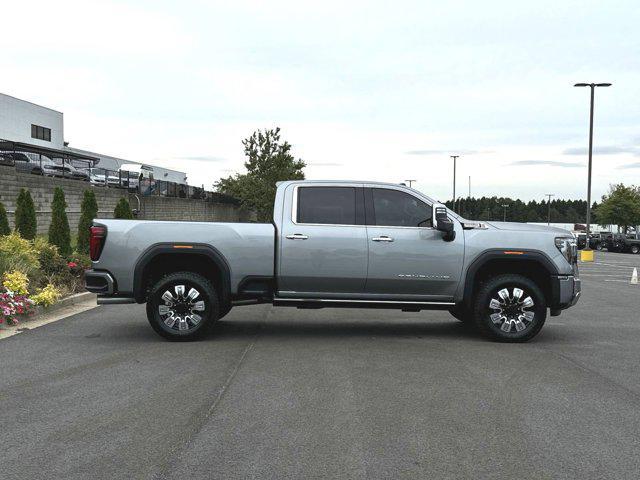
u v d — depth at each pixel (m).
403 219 9.11
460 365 7.51
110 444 4.75
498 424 5.29
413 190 9.18
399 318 11.44
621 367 7.53
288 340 9.05
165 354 7.98
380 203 9.12
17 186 24.02
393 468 4.32
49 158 34.41
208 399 5.94
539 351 8.48
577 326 10.88
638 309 13.34
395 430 5.11
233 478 4.14
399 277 8.96
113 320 10.67
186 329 8.80
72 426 5.15
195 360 7.63
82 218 19.39
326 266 8.91
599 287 18.81
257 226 8.95
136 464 4.36
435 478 4.17
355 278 8.95
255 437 4.91
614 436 5.02
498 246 9.03
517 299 9.02
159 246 8.80
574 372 7.23
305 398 5.99
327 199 9.11
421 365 7.48
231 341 8.93
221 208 52.16
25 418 5.36
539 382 6.73
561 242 9.12
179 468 4.30
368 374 6.98
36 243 14.76
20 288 10.73
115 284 8.82
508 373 7.13
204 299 8.83
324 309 12.59
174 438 4.88
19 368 7.15
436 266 8.98
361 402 5.88
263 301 9.10
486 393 6.25
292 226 8.96
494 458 4.52
